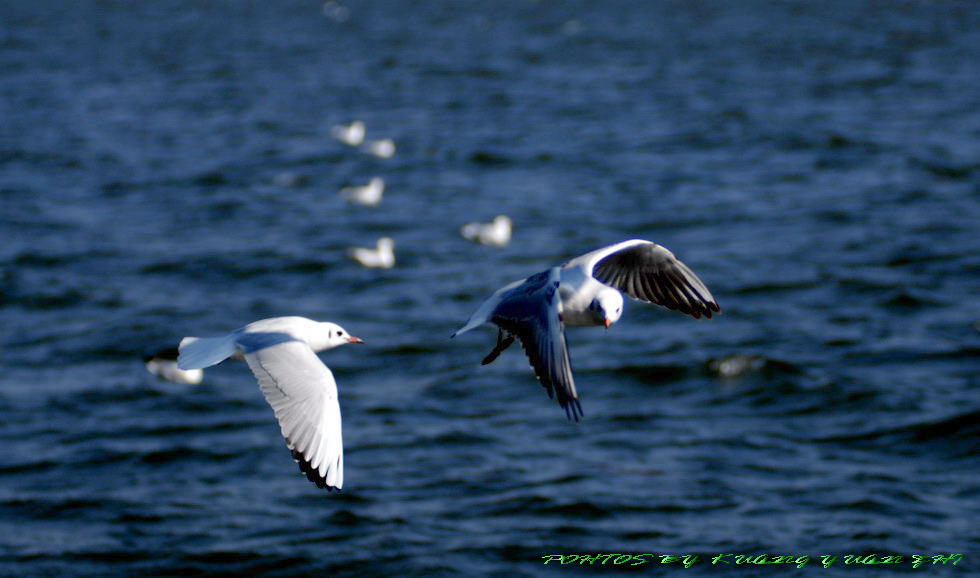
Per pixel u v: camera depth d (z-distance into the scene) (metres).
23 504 14.51
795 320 21.11
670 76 54.59
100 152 38.00
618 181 33.34
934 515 13.64
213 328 21.33
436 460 15.54
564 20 85.19
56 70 59.12
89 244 26.94
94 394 18.16
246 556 13.13
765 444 15.87
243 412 17.50
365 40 74.25
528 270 25.02
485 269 25.16
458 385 18.34
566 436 16.30
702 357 19.02
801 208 29.47
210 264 25.41
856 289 22.75
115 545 13.47
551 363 7.23
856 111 43.72
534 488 14.55
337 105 48.53
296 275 24.77
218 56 65.81
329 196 32.41
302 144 39.88
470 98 49.56
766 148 37.22
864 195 30.62
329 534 13.55
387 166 36.31
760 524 13.47
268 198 32.09
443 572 12.58
